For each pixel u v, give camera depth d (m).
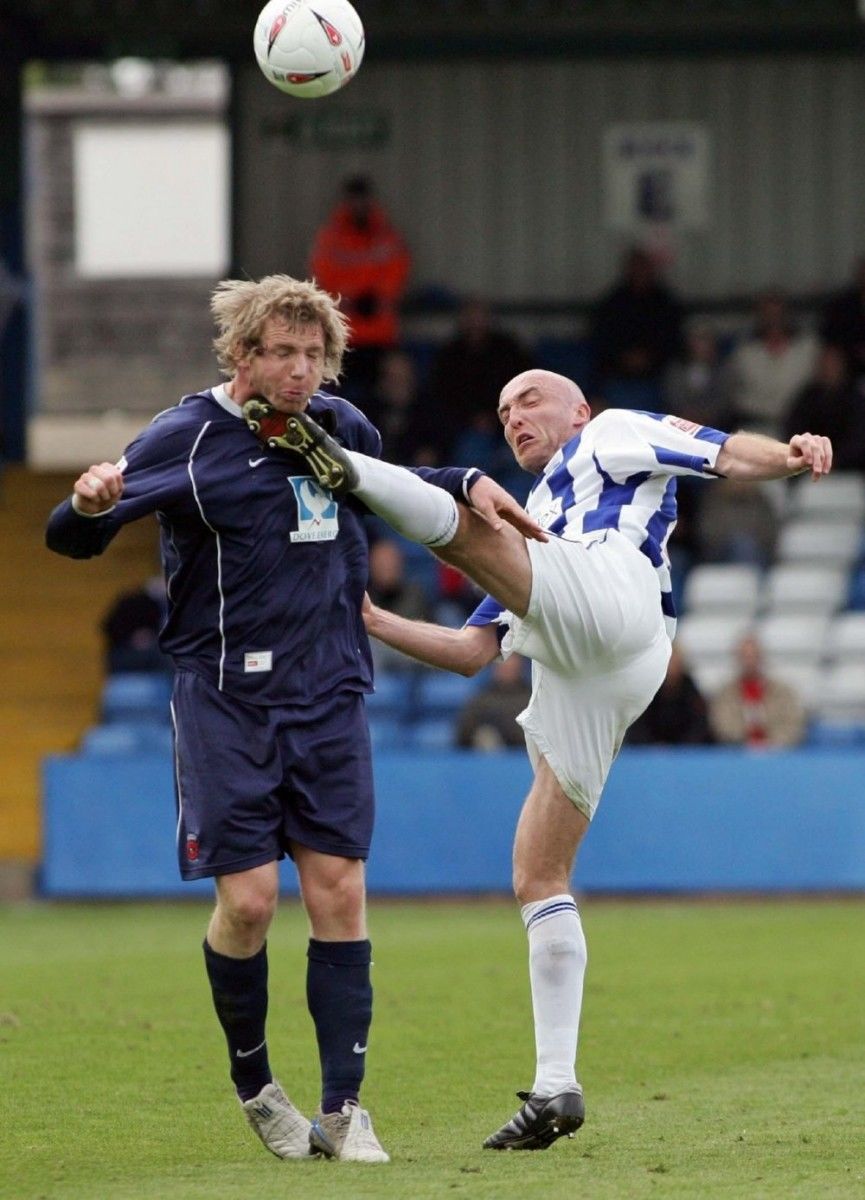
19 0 71.38
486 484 19.59
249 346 19.12
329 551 19.59
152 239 102.00
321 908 19.53
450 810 54.44
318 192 76.69
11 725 65.81
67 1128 21.58
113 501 18.47
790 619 66.94
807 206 76.50
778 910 51.12
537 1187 17.36
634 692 20.62
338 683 19.62
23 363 80.06
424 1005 32.69
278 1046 27.86
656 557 21.02
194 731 19.38
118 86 113.56
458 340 70.81
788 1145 20.11
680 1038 29.06
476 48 76.44
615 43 76.38
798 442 19.88
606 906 52.94
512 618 21.42
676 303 72.69
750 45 76.19
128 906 54.41
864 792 54.03
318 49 23.25
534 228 77.00
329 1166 18.77
